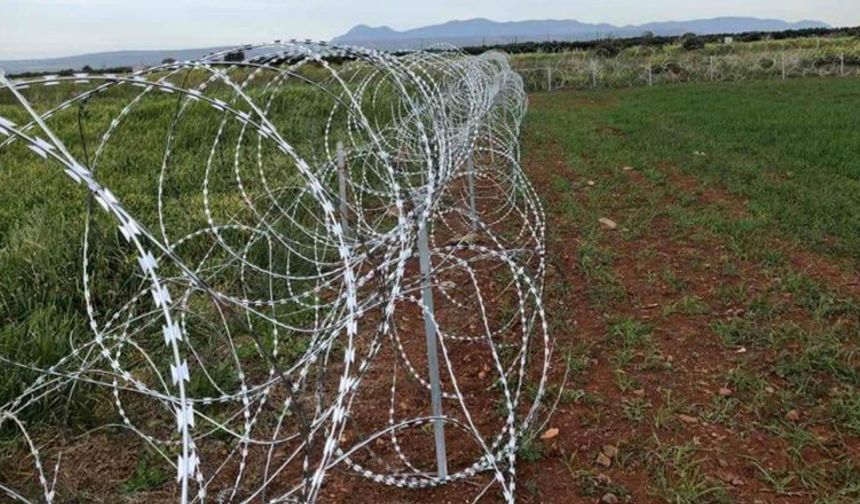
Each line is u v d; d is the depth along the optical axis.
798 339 3.98
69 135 9.64
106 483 2.96
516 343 4.08
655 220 6.57
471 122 4.17
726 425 3.23
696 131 12.10
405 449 3.16
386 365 3.91
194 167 7.61
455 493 2.86
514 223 6.52
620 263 5.39
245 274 4.80
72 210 5.99
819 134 10.88
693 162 9.09
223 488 2.91
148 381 3.61
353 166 6.80
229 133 9.44
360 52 2.79
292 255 4.96
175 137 9.14
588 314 4.46
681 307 4.50
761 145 10.22
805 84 22.20
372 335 4.27
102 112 11.46
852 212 6.30
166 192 6.69
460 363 3.92
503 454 2.66
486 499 2.82
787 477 2.86
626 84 26.22
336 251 5.11
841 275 4.95
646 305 4.57
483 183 7.70
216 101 1.96
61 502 2.82
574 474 2.92
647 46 35.16
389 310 2.14
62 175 7.33
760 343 3.95
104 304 4.22
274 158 7.58
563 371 3.74
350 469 3.01
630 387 3.56
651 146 10.56
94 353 3.67
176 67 2.26
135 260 4.45
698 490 2.79
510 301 4.68
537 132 12.77
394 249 2.68
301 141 8.55
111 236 4.86
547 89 25.73
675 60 28.11
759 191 7.30
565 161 9.75
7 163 8.06
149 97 13.12
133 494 2.88
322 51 2.71
